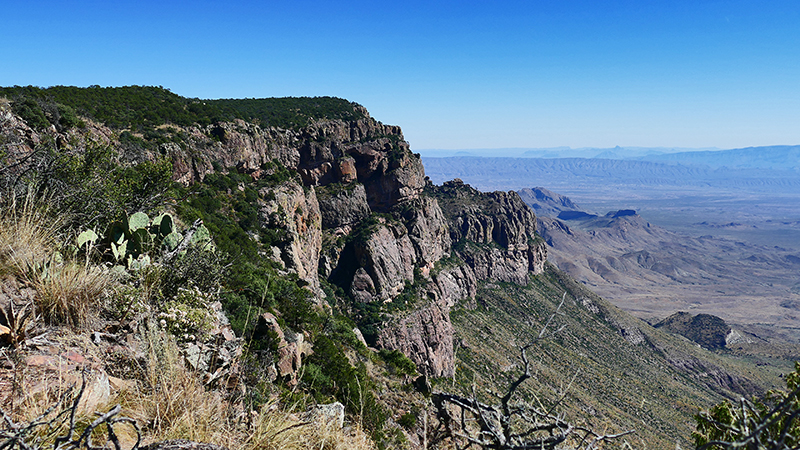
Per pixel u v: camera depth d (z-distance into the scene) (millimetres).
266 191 69500
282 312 19750
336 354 19125
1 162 7316
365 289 93938
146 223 8094
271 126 92938
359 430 6141
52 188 7672
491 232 179375
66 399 3537
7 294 4891
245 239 47750
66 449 2852
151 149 44406
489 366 89500
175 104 68625
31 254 5457
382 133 123125
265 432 4691
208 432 4246
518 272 177625
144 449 3191
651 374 151500
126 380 4578
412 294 103562
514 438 3459
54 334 4730
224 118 73562
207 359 5926
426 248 120750
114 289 5883
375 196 116812
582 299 193625
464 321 123000
